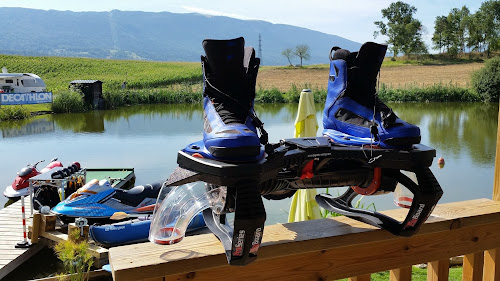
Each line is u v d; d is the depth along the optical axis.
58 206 8.34
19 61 76.31
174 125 28.19
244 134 1.62
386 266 2.34
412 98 44.84
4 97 33.53
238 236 1.60
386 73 63.25
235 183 1.60
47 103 39.88
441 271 2.59
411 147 2.02
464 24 90.81
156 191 8.99
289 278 2.11
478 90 44.56
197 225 7.65
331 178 2.11
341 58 2.18
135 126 27.91
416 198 2.03
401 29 85.62
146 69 79.50
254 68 1.86
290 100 45.16
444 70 65.06
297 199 6.36
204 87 1.85
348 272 2.25
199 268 1.86
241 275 2.01
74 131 25.98
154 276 1.80
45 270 7.40
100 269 7.00
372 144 1.99
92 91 40.38
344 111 2.16
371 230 2.20
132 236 7.52
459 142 20.70
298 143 1.92
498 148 2.88
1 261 7.20
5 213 9.52
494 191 2.90
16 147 20.77
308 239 2.06
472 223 2.51
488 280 2.81
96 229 7.38
